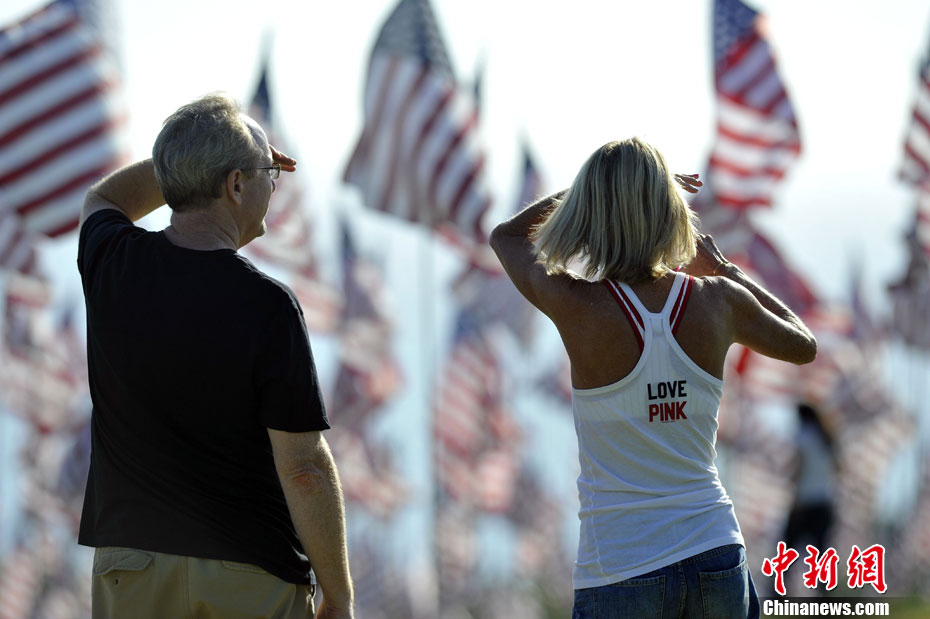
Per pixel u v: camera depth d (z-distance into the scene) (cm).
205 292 1048
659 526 1068
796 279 4631
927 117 5275
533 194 5278
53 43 3666
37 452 6106
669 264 1120
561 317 1121
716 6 4466
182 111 1095
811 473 3616
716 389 1114
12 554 6138
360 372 5622
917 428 7706
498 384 6500
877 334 7556
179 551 1027
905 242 6200
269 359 1032
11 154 3619
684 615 1062
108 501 1065
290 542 1079
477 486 6638
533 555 8169
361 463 5794
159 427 1041
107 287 1085
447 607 6756
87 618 6284
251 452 1050
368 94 4356
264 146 1127
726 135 4469
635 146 1119
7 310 5869
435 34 4425
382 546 6662
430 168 4397
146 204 1253
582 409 1112
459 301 5922
